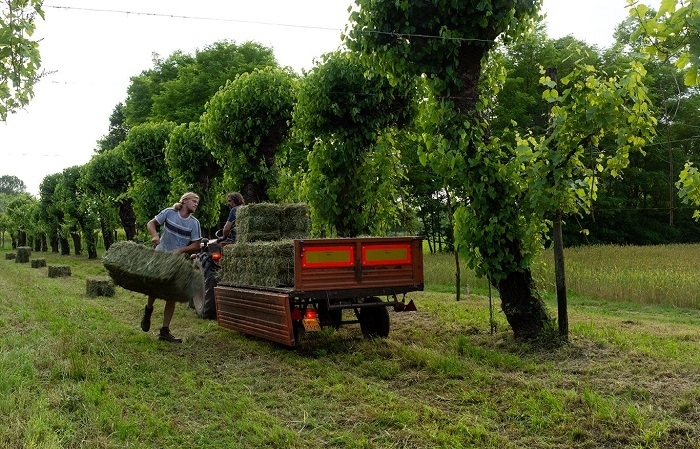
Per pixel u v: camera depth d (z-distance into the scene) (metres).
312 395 5.88
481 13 7.66
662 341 8.02
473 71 8.06
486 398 5.54
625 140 6.97
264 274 8.20
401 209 12.81
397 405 5.34
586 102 6.95
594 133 7.08
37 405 4.96
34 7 4.13
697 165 32.00
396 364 6.83
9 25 4.02
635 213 36.56
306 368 6.86
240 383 6.30
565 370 6.57
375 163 11.68
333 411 5.35
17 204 61.84
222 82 35.50
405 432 4.71
